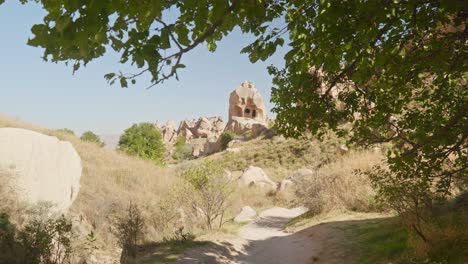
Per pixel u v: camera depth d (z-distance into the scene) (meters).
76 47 1.92
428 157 5.63
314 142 42.19
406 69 4.63
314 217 15.69
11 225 8.30
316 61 3.54
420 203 7.43
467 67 4.62
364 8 2.69
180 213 14.25
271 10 2.98
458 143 5.20
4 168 9.65
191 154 81.38
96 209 13.05
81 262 9.28
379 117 5.85
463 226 6.56
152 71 2.21
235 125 79.75
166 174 22.30
